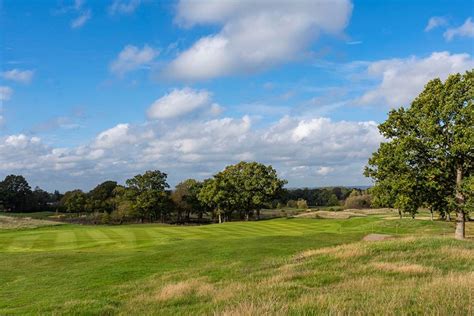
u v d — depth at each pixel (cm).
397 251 2153
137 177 10625
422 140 3303
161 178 10725
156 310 1288
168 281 1934
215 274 2006
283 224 5981
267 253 2781
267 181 9819
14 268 2645
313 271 1795
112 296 1694
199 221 10931
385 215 8325
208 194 9569
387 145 3503
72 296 1762
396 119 3541
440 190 3362
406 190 3322
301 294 1292
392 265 1780
